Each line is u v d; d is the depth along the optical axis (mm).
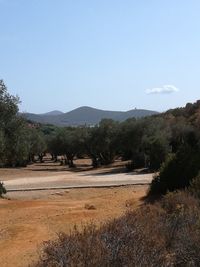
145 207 13742
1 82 26844
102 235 7957
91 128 74000
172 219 9961
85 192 30078
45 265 7793
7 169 69938
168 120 78688
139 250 7293
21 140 27422
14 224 14875
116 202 19078
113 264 6875
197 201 13953
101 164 73750
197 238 7984
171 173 19719
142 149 56438
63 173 59156
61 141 78625
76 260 6887
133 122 66750
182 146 20562
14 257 10516
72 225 13891
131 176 44500
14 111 27000
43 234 12961
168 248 8570
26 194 33562
